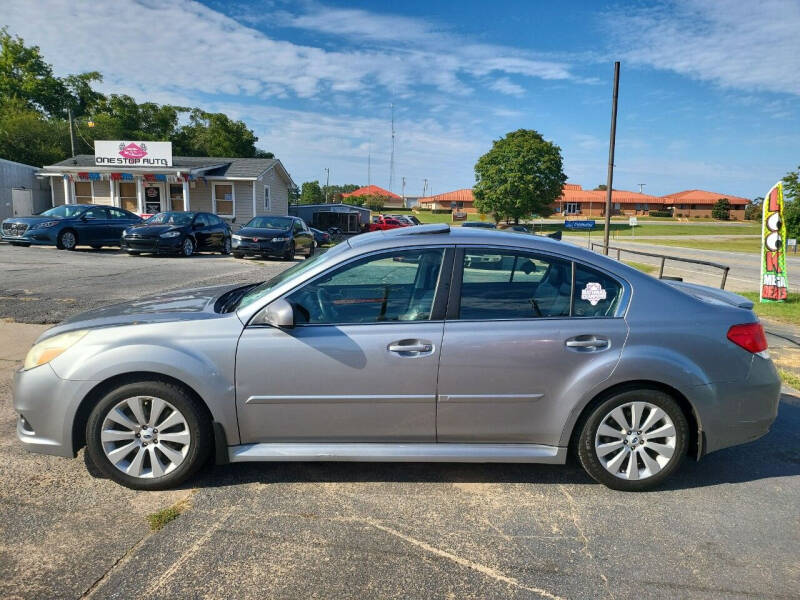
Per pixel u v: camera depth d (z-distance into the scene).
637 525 3.04
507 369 3.21
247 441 3.29
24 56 47.69
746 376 3.35
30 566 2.55
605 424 3.33
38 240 17.52
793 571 2.67
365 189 119.19
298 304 3.27
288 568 2.59
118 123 46.88
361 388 3.21
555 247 3.40
